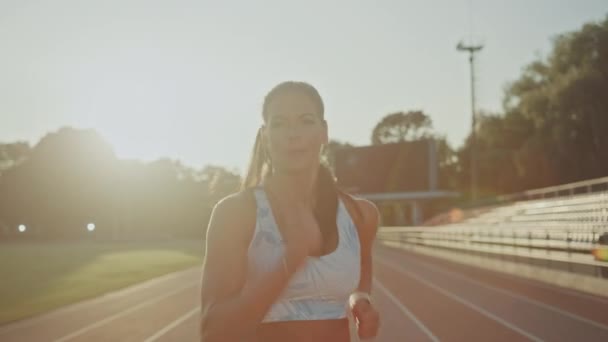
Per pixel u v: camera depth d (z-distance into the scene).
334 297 1.39
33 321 11.47
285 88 1.41
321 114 1.45
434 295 14.70
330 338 1.37
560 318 10.87
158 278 21.34
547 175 36.75
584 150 34.94
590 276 14.53
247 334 1.20
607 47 36.12
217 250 1.29
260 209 1.34
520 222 32.47
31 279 20.84
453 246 30.34
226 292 1.25
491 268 23.28
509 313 11.54
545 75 42.47
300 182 1.39
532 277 18.69
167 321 11.31
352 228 1.48
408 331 9.52
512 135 47.19
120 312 12.66
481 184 48.50
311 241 1.26
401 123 81.44
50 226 74.38
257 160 1.62
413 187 47.47
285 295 1.35
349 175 49.97
